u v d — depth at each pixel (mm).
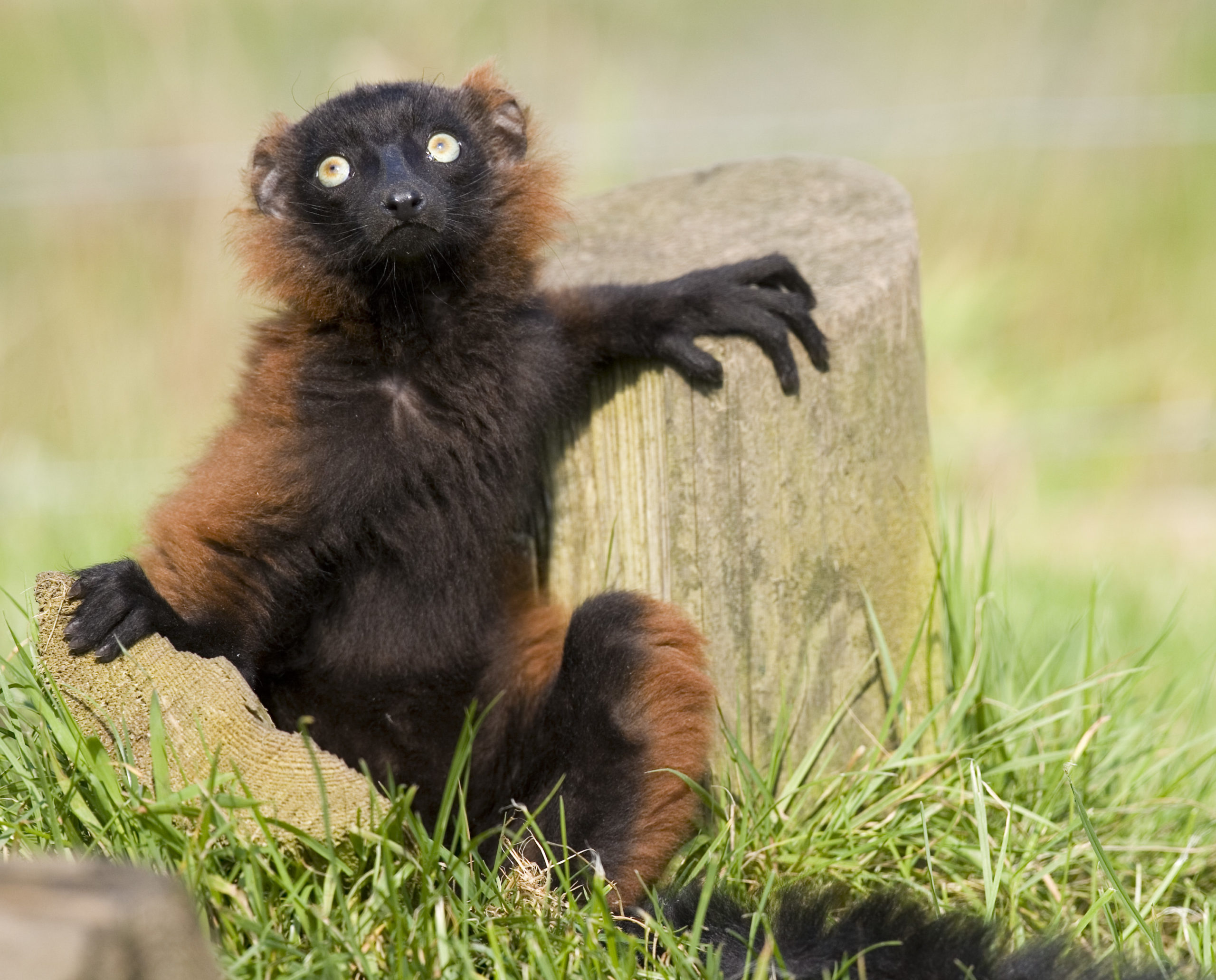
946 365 19000
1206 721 10273
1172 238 19656
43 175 18781
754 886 7234
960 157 20000
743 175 10414
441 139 8133
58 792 6410
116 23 20266
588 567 8406
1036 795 8148
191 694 6555
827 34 23234
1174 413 18688
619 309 7926
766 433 7930
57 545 13742
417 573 7789
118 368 18297
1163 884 7273
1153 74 20812
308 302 7875
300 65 20594
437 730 7965
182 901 4043
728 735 7727
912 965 6168
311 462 7430
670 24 23531
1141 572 13680
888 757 8164
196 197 18828
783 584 8109
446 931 5906
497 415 7809
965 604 9344
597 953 5938
